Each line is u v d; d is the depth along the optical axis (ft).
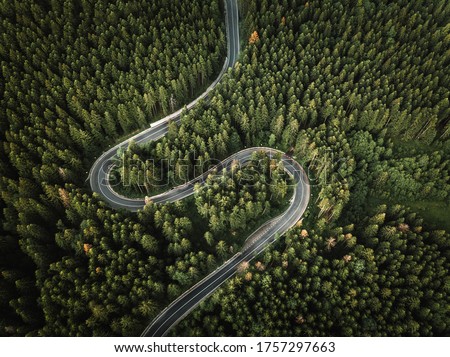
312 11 429.38
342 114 384.68
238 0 463.01
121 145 397.39
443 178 376.89
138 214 330.95
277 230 363.97
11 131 350.02
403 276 326.65
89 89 377.71
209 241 337.31
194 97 421.18
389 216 359.87
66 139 365.61
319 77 392.06
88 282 298.76
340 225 360.28
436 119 380.37
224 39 428.97
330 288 309.01
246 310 298.76
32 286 307.37
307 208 372.99
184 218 326.65
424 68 406.82
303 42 414.41
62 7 406.21
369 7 431.84
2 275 309.01
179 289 326.44
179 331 308.60
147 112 397.19
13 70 375.66
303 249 325.01
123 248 313.32
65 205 337.93
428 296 316.60
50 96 368.48
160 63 395.96
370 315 307.58
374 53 411.34
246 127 384.06
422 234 349.20
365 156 384.06
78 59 392.27
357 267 320.91
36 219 333.21
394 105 383.24
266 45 410.72
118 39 397.80
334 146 371.35
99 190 374.63
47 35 399.24
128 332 295.89
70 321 284.20
